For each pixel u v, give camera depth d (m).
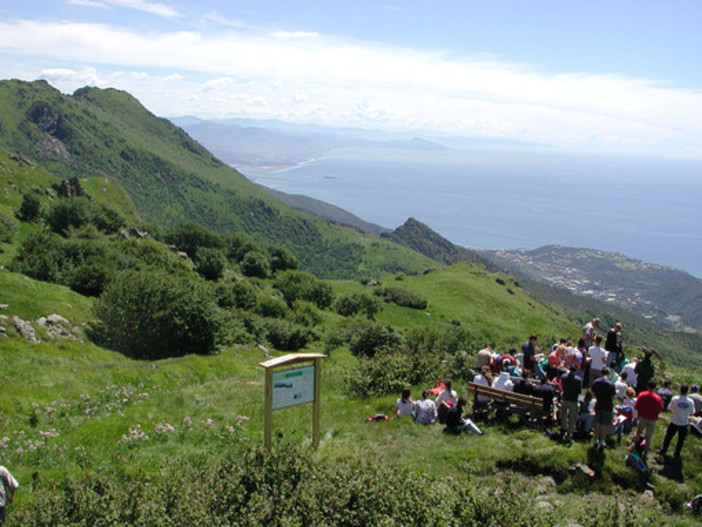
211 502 8.97
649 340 163.50
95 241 70.56
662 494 12.18
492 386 16.58
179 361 28.30
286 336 61.97
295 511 8.71
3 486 7.86
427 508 9.29
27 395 18.50
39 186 113.50
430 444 14.01
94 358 31.41
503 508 9.59
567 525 10.02
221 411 16.92
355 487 9.50
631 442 14.12
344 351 63.66
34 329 33.69
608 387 13.38
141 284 39.34
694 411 14.98
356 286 131.50
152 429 14.86
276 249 131.50
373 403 18.41
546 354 22.78
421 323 109.06
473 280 142.38
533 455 13.22
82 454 13.05
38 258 55.62
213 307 42.16
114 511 8.60
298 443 13.67
